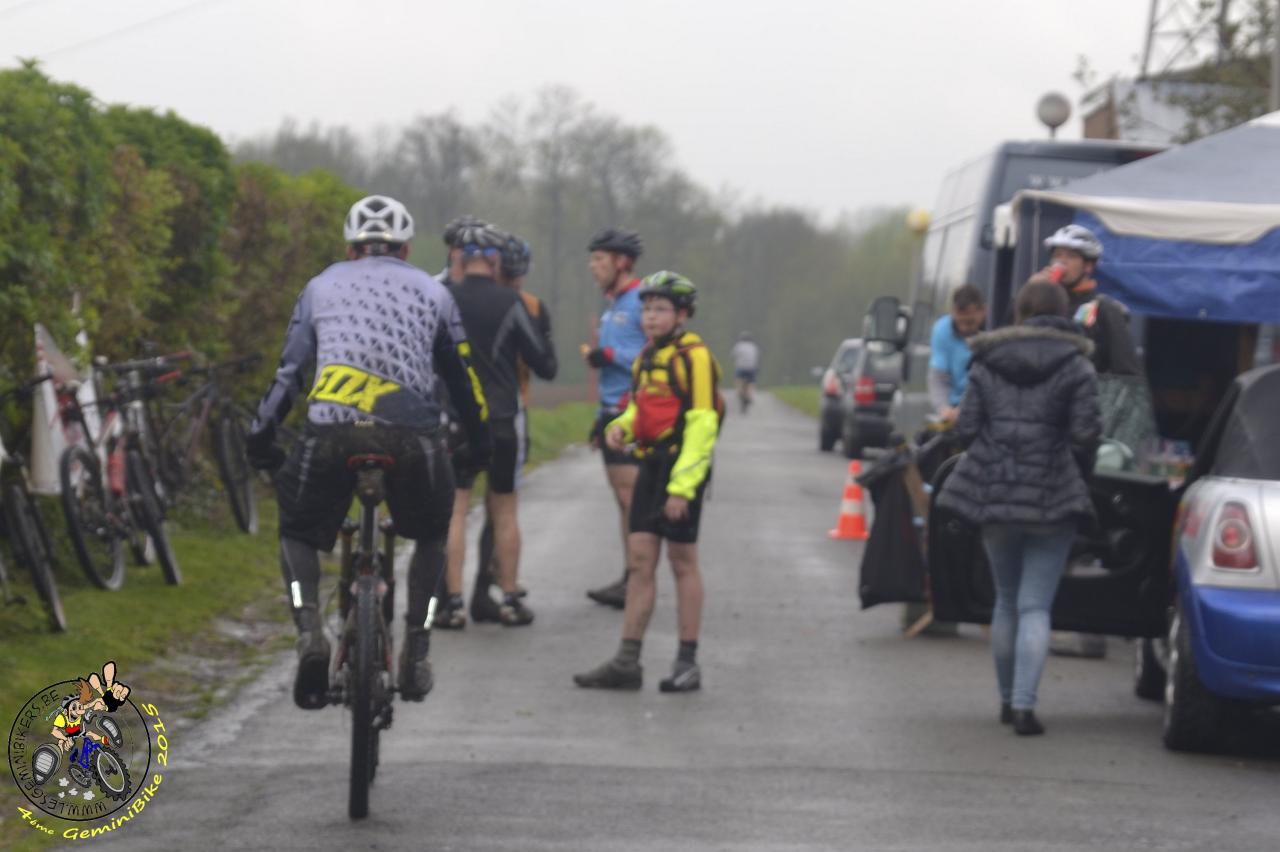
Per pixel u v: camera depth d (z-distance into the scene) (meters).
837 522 38.22
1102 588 18.52
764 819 13.66
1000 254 30.17
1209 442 17.73
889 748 16.41
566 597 25.92
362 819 13.36
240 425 30.39
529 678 19.61
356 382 13.41
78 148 24.50
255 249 35.91
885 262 199.88
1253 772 15.77
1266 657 15.48
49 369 22.58
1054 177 34.28
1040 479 17.00
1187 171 24.97
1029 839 13.21
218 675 19.41
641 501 19.11
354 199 42.75
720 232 197.75
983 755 16.19
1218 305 23.30
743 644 22.20
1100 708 18.66
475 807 13.84
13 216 22.39
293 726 16.81
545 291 189.00
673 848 12.77
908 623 23.17
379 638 13.38
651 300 18.95
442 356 14.09
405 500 13.84
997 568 17.55
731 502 42.59
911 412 42.00
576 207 188.62
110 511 23.48
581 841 12.91
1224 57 60.56
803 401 127.06
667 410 18.88
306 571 13.75
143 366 25.58
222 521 30.52
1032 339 17.20
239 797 14.04
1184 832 13.52
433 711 17.69
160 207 28.55
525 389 24.20
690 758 15.80
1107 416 22.11
